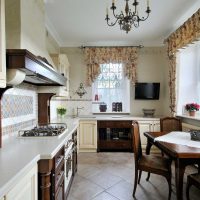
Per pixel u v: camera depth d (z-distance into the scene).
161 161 2.46
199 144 2.17
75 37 4.47
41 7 2.28
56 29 3.96
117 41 4.82
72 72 4.89
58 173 1.75
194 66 3.66
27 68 1.42
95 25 3.77
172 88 4.04
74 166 2.97
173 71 3.98
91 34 4.28
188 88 3.83
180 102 3.95
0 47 1.27
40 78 2.05
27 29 1.74
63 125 2.77
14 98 2.13
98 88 5.03
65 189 2.18
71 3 2.92
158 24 3.74
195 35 2.99
